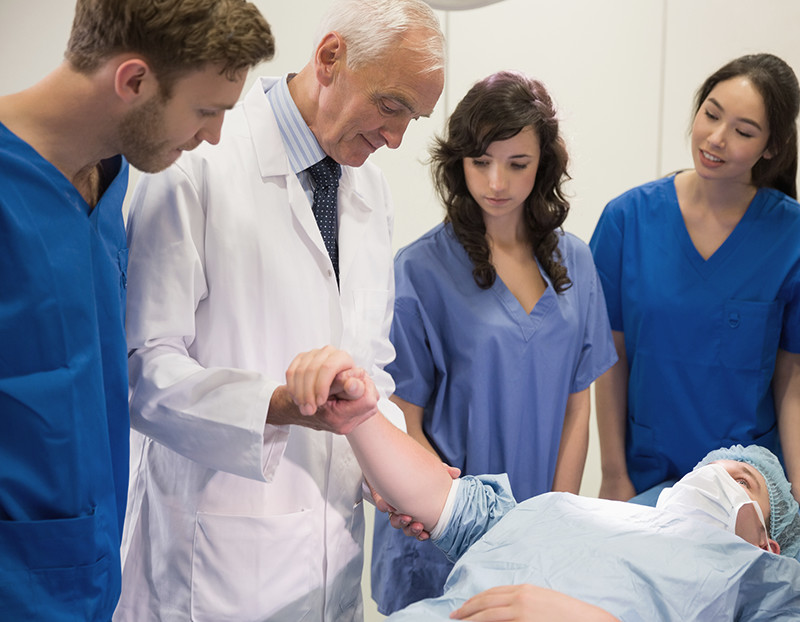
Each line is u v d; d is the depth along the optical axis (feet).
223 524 4.26
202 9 3.07
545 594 3.95
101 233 3.53
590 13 9.62
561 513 4.71
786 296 6.10
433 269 5.71
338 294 4.59
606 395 6.66
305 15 9.38
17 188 3.11
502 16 9.68
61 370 3.27
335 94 4.20
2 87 8.93
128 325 4.14
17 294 3.13
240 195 4.31
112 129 3.26
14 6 8.77
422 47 4.05
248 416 3.87
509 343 5.61
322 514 4.54
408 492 4.60
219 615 4.28
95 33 3.07
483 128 5.20
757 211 6.17
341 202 4.74
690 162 9.84
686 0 9.48
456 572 4.39
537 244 5.83
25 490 3.23
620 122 9.86
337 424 3.83
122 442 3.85
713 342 6.19
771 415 6.36
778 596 4.48
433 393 5.92
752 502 5.10
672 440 6.45
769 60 5.77
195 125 3.33
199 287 4.21
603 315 6.17
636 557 4.32
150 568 4.49
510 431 5.70
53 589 3.28
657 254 6.36
